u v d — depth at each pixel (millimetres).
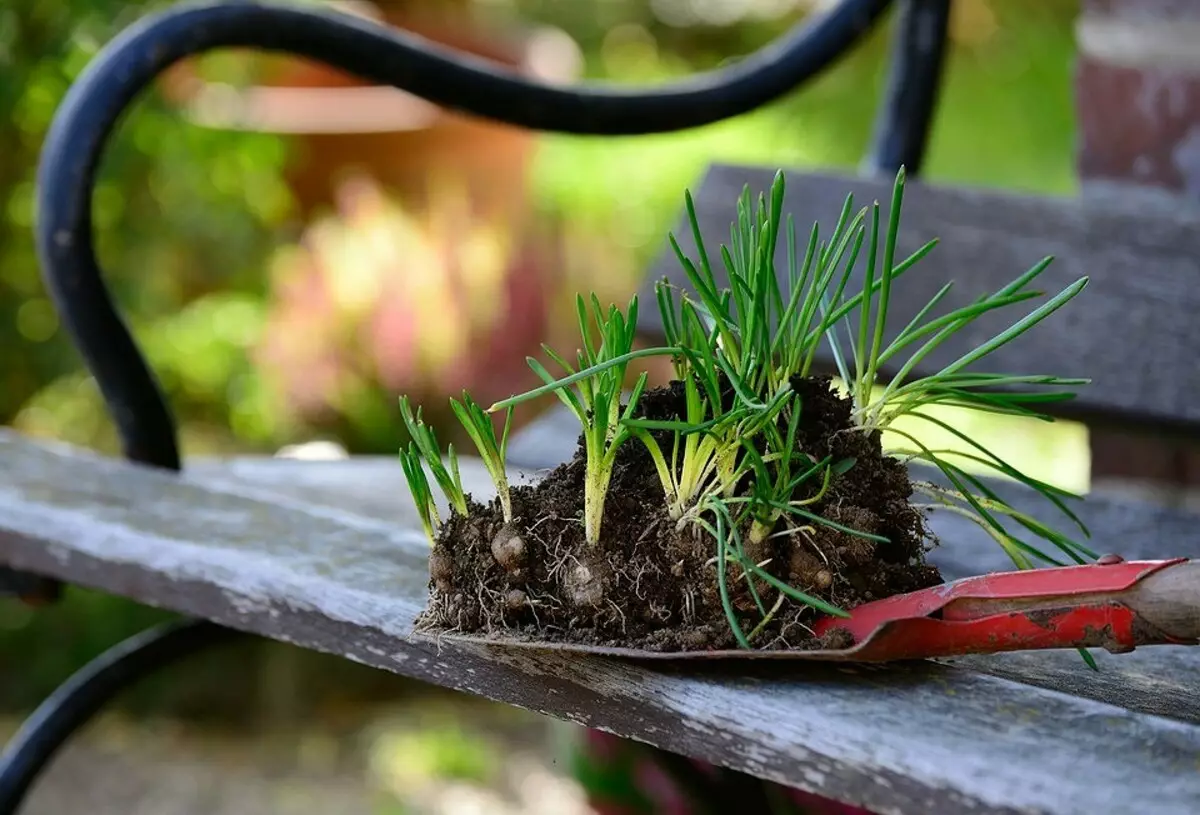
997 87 6633
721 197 1683
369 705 3363
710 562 1022
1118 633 985
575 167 5969
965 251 1540
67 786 2926
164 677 3254
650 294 1630
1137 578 983
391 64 1496
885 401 1057
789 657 1008
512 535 1030
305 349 3672
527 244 4367
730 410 1026
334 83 4074
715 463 1029
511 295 3896
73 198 1394
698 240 1035
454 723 3268
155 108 3174
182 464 1500
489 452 1030
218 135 3455
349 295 3725
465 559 1043
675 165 6086
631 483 1051
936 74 1728
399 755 3088
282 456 1728
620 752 1559
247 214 3715
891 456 1067
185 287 3740
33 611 3117
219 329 3600
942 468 1059
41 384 3225
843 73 6832
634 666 1031
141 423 1433
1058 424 4035
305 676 3348
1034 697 1008
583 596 1024
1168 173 1766
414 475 1043
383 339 3701
